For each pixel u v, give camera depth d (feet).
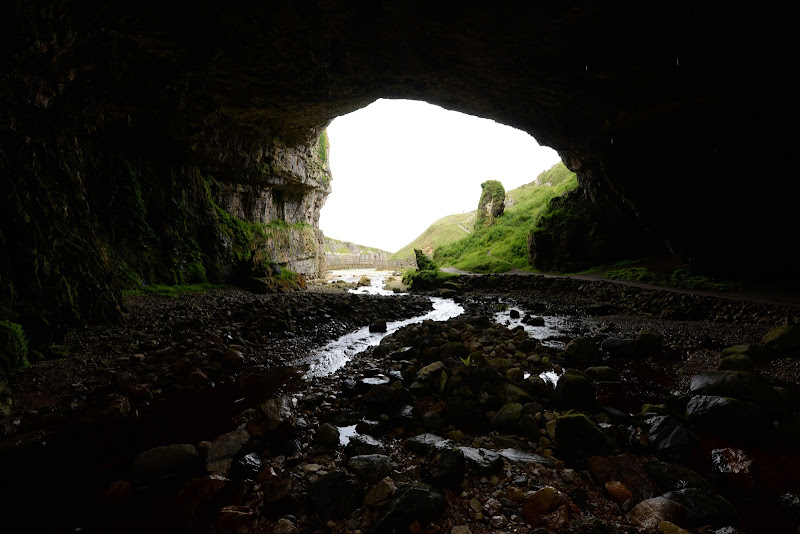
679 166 64.13
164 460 16.39
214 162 83.05
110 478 16.02
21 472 16.29
